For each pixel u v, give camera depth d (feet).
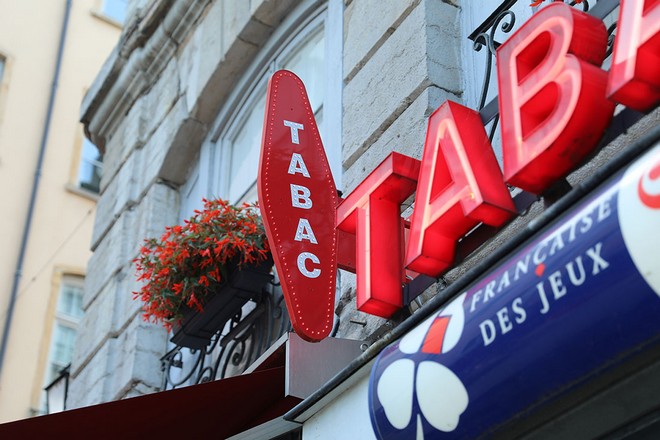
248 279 21.61
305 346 17.53
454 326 12.39
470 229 14.75
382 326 17.70
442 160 14.94
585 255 10.78
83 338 31.12
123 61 34.17
